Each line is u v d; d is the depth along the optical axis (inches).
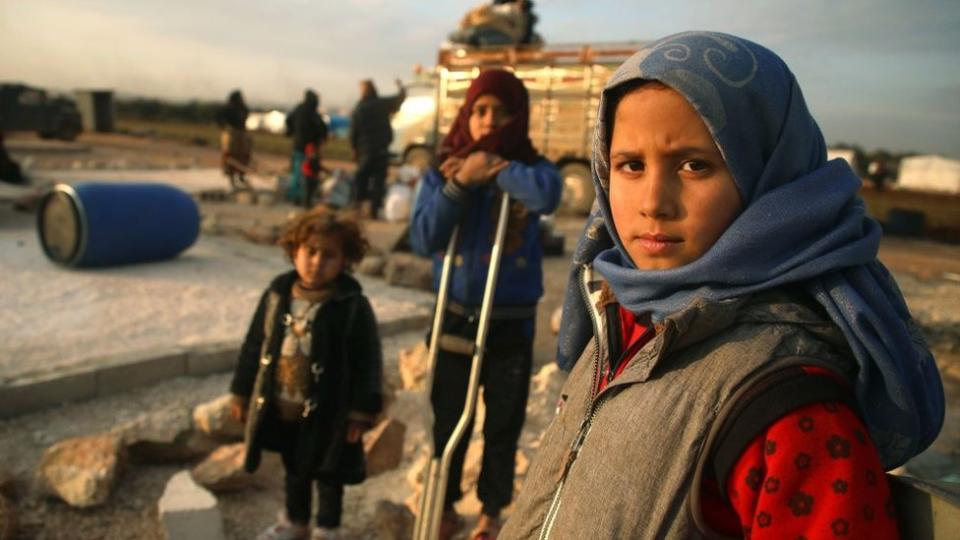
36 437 148.2
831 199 37.1
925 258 459.5
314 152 522.9
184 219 306.0
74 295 248.2
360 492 136.3
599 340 46.0
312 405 106.9
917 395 36.2
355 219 113.3
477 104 107.7
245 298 259.1
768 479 33.3
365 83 491.5
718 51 37.4
